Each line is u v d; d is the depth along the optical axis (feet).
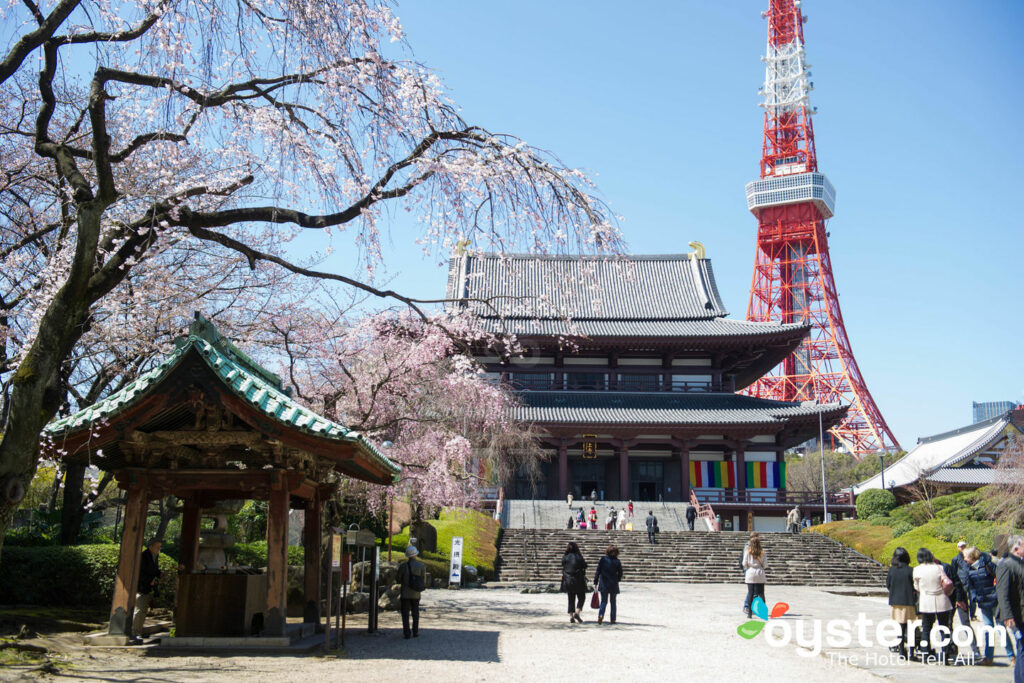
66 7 39.86
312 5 44.83
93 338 69.72
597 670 46.14
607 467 236.43
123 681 35.47
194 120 46.01
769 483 222.89
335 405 82.58
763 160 465.47
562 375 236.43
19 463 36.27
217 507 52.31
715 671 47.16
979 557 52.47
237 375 45.52
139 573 52.29
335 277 49.98
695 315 245.86
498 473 175.73
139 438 45.32
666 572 147.64
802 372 447.83
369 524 118.21
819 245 430.61
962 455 246.68
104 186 39.22
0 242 63.41
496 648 53.21
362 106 48.39
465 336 94.99
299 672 39.91
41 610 59.11
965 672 47.73
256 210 45.85
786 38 479.41
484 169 49.44
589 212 50.83
